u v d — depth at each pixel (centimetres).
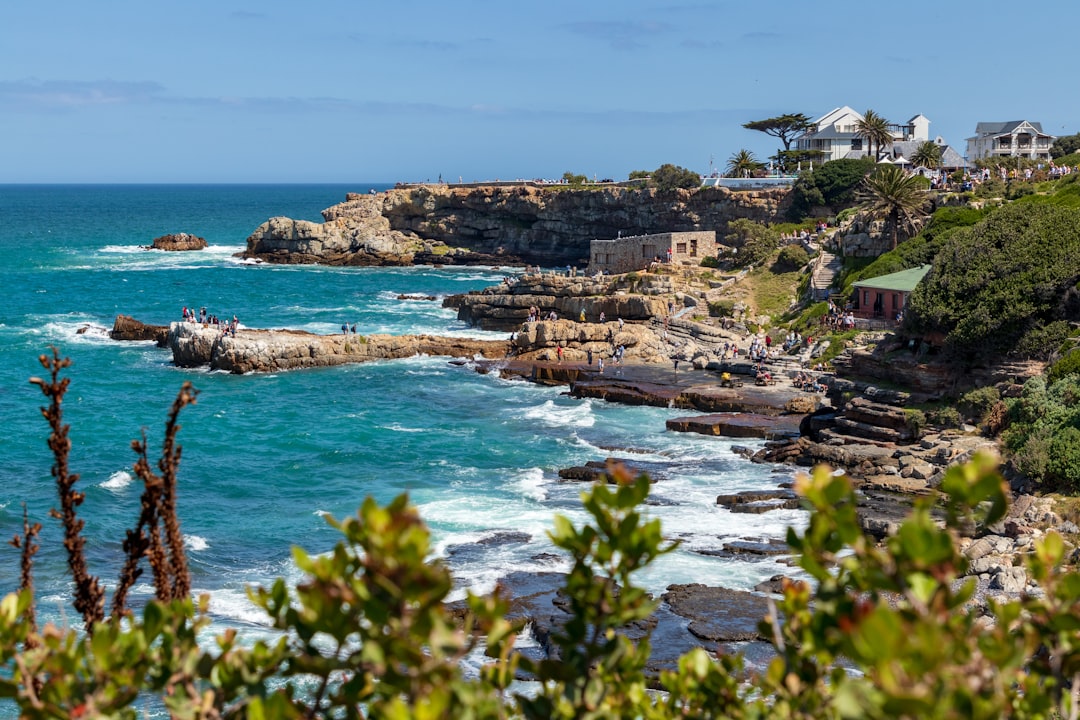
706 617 3875
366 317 12381
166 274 16825
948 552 757
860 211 11544
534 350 9656
